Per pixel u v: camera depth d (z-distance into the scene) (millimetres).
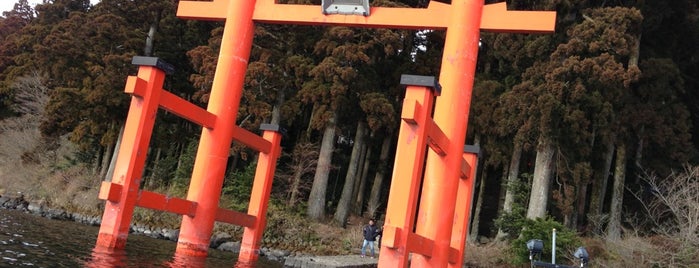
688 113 19672
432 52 22141
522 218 16719
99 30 21656
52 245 9320
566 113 16453
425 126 6762
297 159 21984
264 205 11531
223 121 9922
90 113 21031
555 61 16844
